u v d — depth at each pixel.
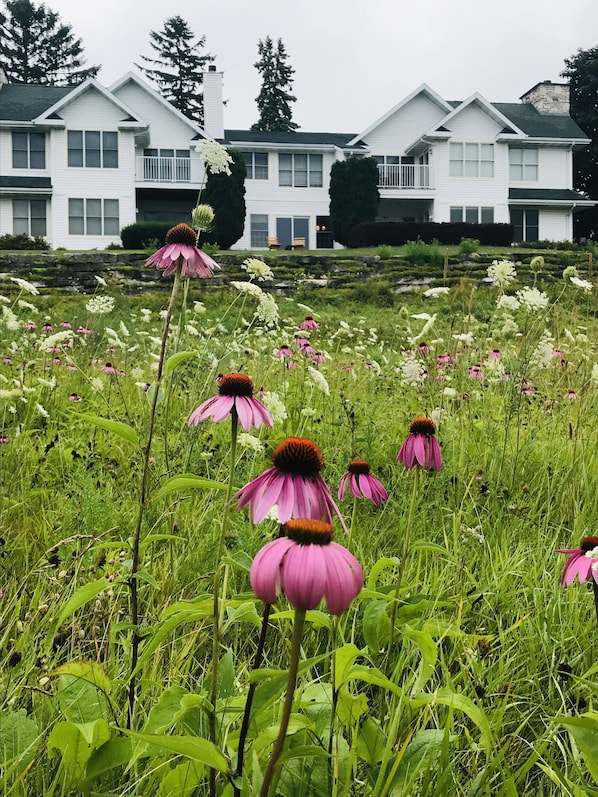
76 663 1.66
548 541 3.34
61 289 23.56
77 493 3.24
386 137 39.62
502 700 2.02
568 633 2.45
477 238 35.16
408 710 1.92
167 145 37.00
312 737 1.74
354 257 27.55
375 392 6.27
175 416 4.48
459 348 6.51
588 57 56.44
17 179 34.62
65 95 34.78
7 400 4.16
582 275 23.42
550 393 6.05
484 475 4.07
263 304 4.29
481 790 1.74
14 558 2.82
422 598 2.31
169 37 66.12
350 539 2.73
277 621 2.43
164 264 2.30
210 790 1.59
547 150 39.75
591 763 1.51
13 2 64.56
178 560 2.77
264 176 38.22
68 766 1.59
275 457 1.45
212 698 1.62
